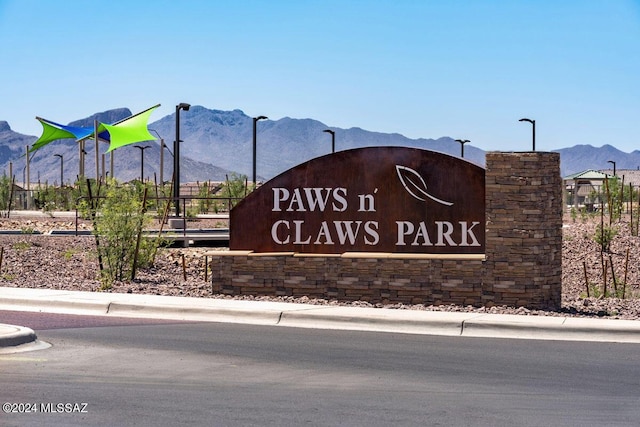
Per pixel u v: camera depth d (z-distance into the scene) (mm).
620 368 12266
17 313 17688
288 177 20094
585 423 9281
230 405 9906
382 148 19531
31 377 11352
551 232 18250
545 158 18031
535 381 11367
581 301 19672
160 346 13750
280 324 16359
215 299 18922
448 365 12406
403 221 19438
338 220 19766
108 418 9305
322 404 9984
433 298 18641
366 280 19125
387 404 10016
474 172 19078
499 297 18188
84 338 14500
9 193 68938
